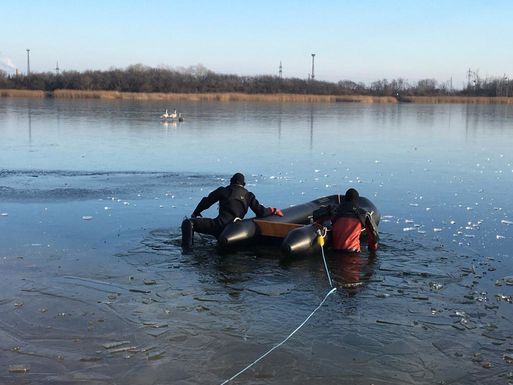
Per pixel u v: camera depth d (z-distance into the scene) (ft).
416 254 27.04
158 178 48.34
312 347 17.46
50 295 21.07
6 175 48.29
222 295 21.54
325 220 28.89
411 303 21.07
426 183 47.50
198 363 16.35
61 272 23.59
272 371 15.99
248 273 24.18
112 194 40.45
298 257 26.20
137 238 28.94
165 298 21.11
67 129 93.66
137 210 35.24
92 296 21.08
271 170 54.19
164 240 28.73
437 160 63.31
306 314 19.94
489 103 287.48
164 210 35.37
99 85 254.68
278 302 20.98
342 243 27.25
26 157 60.39
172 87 256.11
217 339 17.83
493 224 33.04
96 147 70.69
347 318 19.66
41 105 172.96
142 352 16.90
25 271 23.59
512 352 17.34
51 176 48.34
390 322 19.36
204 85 266.77
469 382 15.60
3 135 82.79
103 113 137.08
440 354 17.16
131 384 15.20
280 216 29.76
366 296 21.74
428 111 195.00
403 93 319.68
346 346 17.57
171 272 24.06
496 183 47.70
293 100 259.60
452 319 19.69
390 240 29.45
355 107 220.23
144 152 66.69
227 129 100.73
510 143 84.38
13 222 31.63
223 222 28.68
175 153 66.33
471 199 40.55
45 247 27.04
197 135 88.69
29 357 16.48
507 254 27.20
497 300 21.43
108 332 18.16
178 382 15.35
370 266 25.29
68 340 17.56
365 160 62.64
